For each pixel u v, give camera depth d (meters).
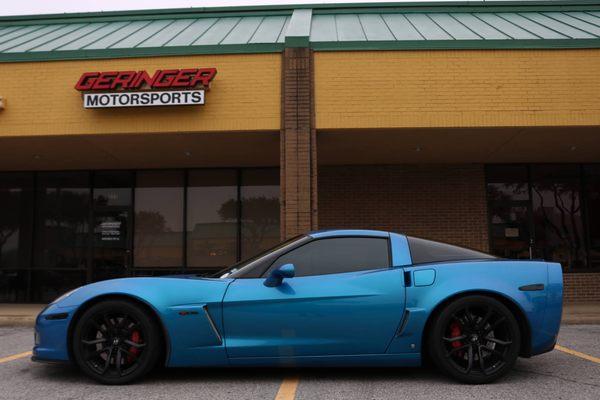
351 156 10.55
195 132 8.58
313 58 8.62
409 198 11.23
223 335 4.12
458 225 11.14
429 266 4.28
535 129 8.57
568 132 8.78
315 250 4.38
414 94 8.50
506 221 11.20
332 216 11.24
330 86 8.55
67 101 8.66
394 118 8.46
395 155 10.49
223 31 11.00
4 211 11.83
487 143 9.56
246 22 12.01
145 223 11.55
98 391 4.00
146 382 4.25
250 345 4.09
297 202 8.28
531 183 11.30
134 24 12.29
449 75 8.52
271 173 11.49
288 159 8.36
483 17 11.57
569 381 4.26
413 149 9.99
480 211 11.16
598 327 7.67
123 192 11.68
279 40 9.64
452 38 9.02
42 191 11.83
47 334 4.23
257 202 11.44
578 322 8.08
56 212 11.75
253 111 8.54
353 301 4.13
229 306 4.12
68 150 9.85
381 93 8.52
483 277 4.23
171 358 4.09
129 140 9.11
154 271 11.38
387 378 4.36
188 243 11.41
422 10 12.36
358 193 11.29
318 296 4.12
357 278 4.21
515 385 4.13
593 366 4.81
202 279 4.32
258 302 4.12
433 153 10.36
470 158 10.84
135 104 8.41
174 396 3.85
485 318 4.16
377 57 8.59
